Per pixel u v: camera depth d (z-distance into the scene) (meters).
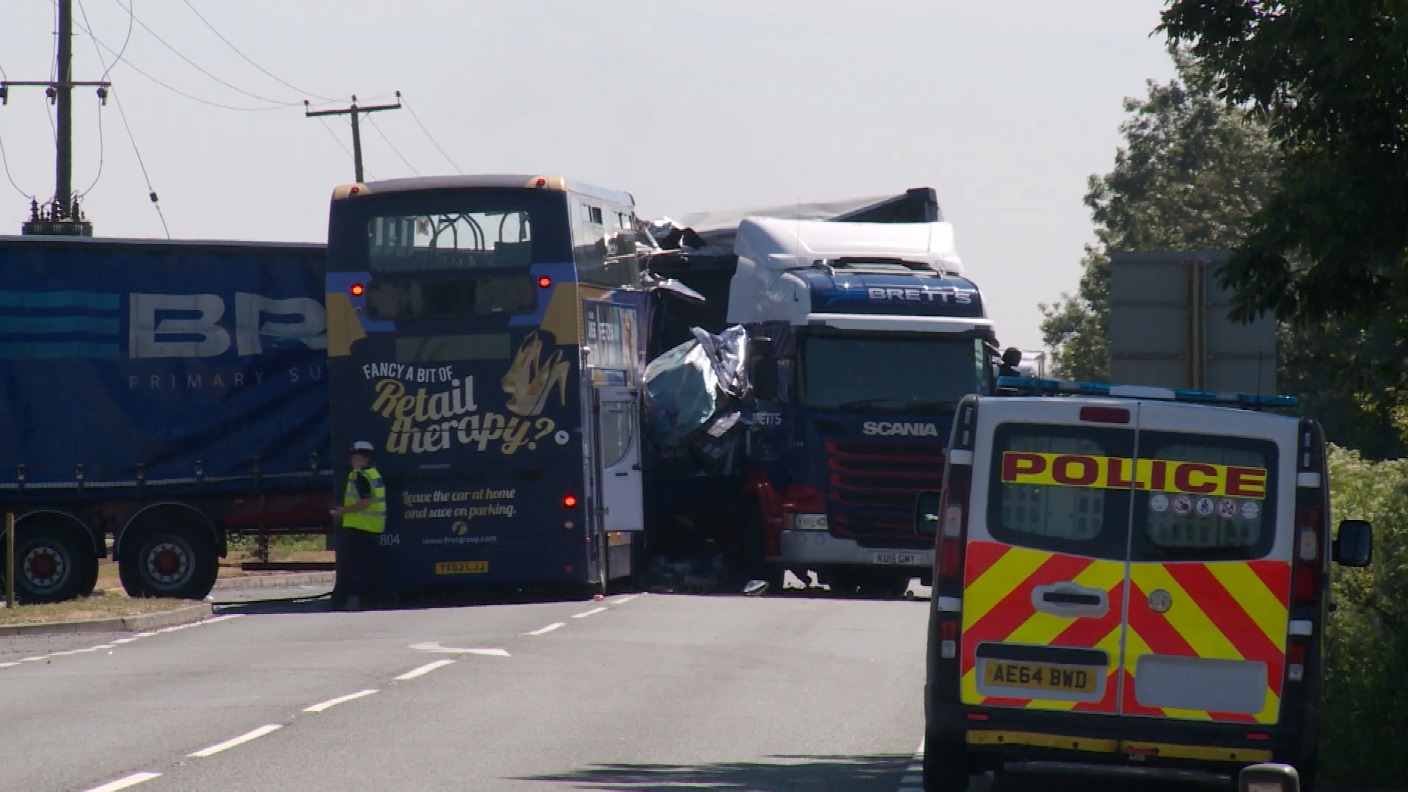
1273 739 38.56
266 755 45.84
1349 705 48.34
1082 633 39.16
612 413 101.25
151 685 61.72
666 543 110.06
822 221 116.81
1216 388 72.12
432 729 50.69
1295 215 46.69
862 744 49.75
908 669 66.69
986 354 104.75
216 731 50.06
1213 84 49.88
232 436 101.81
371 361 96.62
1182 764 39.16
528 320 95.94
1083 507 39.50
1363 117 46.09
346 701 56.31
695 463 107.69
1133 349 72.38
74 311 100.25
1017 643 39.38
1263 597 38.84
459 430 96.44
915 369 103.19
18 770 43.50
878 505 102.69
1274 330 71.88
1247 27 48.19
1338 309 48.75
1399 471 59.22
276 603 109.19
